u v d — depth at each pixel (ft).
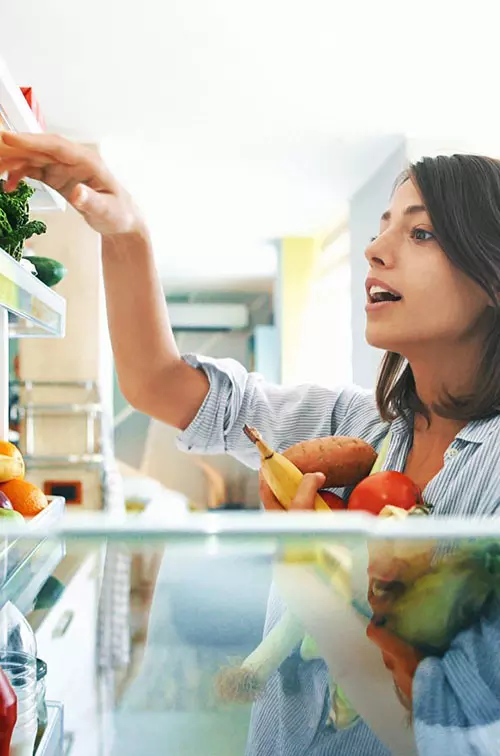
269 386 2.82
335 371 17.03
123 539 1.08
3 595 1.11
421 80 8.94
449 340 2.02
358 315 13.33
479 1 7.09
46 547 1.07
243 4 7.20
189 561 1.08
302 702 1.16
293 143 11.16
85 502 10.91
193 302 23.13
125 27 7.68
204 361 2.67
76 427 11.09
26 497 2.71
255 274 20.72
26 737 1.13
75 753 1.16
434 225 2.00
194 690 1.19
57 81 9.02
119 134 10.78
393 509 1.71
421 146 10.80
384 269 2.10
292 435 2.67
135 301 2.45
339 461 2.08
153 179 12.80
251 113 10.00
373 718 1.13
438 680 1.10
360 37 7.83
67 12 7.37
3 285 2.33
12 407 10.98
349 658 1.13
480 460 1.87
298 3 7.18
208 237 16.80
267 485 2.10
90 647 1.19
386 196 11.85
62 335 3.56
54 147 2.01
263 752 1.15
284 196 13.83
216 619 1.14
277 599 1.11
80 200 1.97
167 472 21.02
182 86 9.14
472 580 1.06
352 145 11.22
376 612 1.09
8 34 7.84
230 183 13.05
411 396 2.24
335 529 1.05
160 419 2.75
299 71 8.70
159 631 1.16
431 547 1.05
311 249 17.06
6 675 1.15
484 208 1.96
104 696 1.20
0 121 3.94
